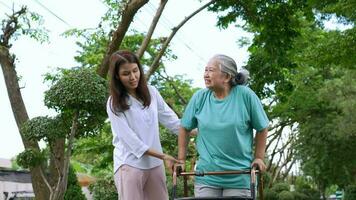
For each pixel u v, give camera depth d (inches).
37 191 451.2
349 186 1272.1
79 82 324.5
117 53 176.4
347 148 1099.3
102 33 586.9
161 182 183.3
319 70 963.3
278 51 568.4
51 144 358.0
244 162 174.1
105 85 331.3
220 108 176.4
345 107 952.3
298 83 951.6
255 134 177.8
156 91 189.0
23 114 480.1
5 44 475.2
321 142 1083.3
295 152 1277.1
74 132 339.6
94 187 841.5
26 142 417.1
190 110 183.2
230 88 179.5
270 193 1309.1
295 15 563.2
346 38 502.6
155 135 181.8
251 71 624.1
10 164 1067.3
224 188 172.4
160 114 190.4
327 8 505.7
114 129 178.7
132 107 177.5
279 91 645.9
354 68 537.0
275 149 1304.1
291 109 993.5
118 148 182.1
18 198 853.2
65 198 619.5
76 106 327.6
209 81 177.0
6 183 865.5
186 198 155.4
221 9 540.7
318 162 1171.9
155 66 492.4
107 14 532.7
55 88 328.2
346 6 477.7
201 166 176.2
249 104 175.6
